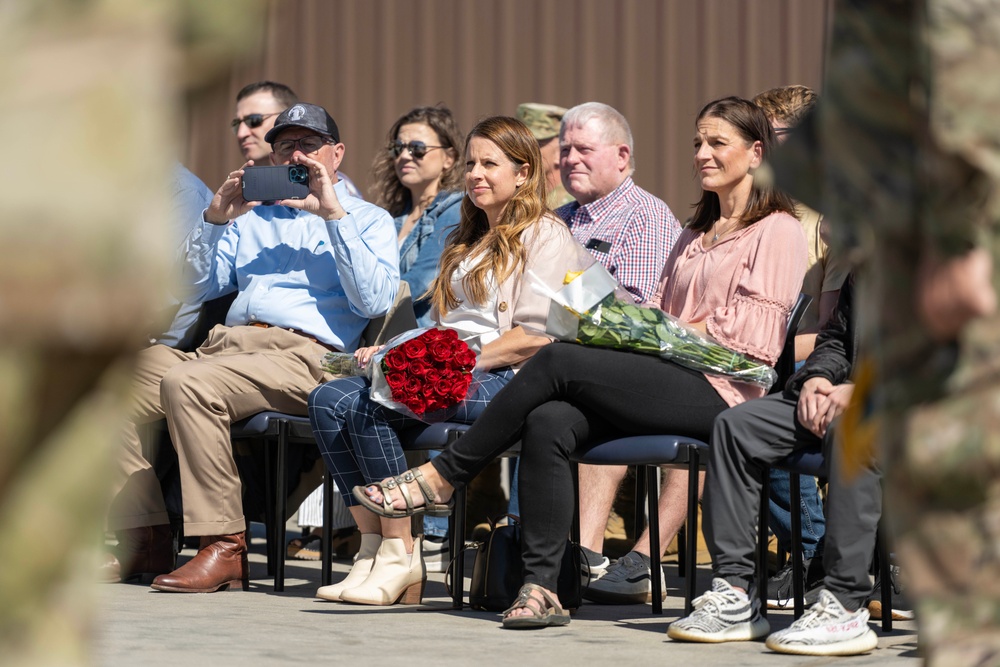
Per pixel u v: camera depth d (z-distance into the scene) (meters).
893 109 2.86
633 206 9.52
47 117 1.49
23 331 1.47
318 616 7.02
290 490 9.46
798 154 3.17
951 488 2.81
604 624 6.82
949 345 2.84
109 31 1.54
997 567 2.76
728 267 7.13
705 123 7.30
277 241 9.01
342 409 7.68
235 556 8.22
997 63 2.68
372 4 14.55
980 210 2.72
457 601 7.42
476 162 7.93
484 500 10.48
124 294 1.51
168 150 1.55
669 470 8.00
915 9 2.74
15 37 1.54
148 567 8.70
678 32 13.45
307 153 8.87
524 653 5.82
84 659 1.65
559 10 13.84
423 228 10.61
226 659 5.57
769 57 13.23
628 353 6.73
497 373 7.82
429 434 7.55
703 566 9.86
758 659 5.66
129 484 8.59
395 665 5.47
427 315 9.20
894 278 2.93
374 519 7.85
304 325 8.70
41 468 1.56
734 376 6.76
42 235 1.46
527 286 7.71
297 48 14.78
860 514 5.83
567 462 6.68
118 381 1.58
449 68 14.27
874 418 3.06
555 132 11.10
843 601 5.85
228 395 8.20
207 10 1.59
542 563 6.67
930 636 2.80
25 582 1.57
